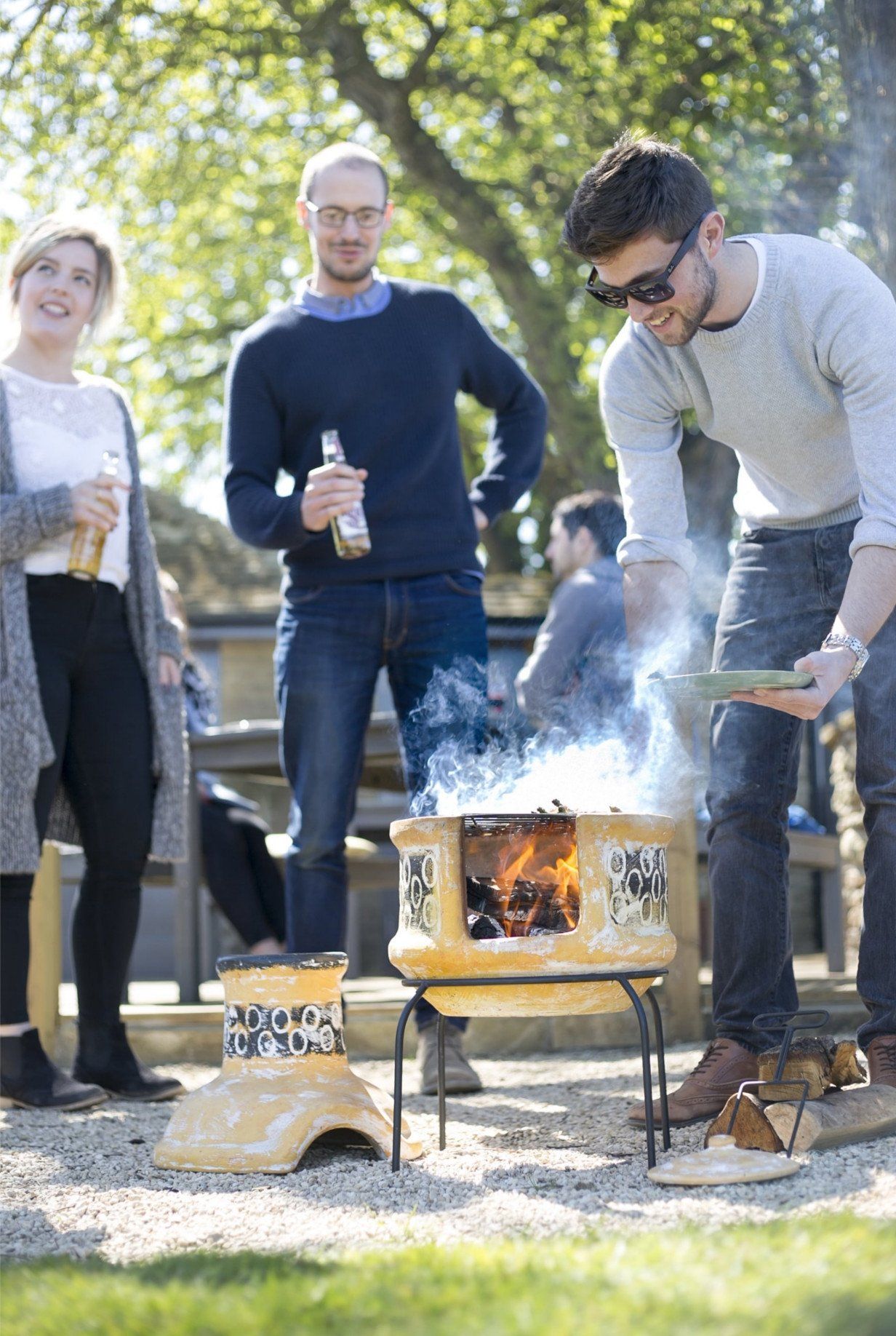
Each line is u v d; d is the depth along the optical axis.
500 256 11.32
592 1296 1.26
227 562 10.95
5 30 9.72
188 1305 1.31
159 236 13.40
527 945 2.10
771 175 6.61
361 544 3.09
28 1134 2.72
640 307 2.29
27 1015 3.11
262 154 12.79
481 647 3.33
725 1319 1.17
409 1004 2.20
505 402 3.63
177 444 14.91
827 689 2.19
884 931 2.42
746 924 2.53
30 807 3.05
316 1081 2.37
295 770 3.25
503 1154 2.34
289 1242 1.74
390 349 3.33
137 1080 3.18
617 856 2.14
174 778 3.31
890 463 2.30
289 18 10.38
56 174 11.09
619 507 4.89
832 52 6.17
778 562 2.62
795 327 2.35
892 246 4.21
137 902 3.26
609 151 2.27
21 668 3.06
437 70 10.85
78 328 3.32
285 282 14.28
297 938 3.18
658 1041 2.30
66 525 3.06
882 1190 1.81
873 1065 2.40
